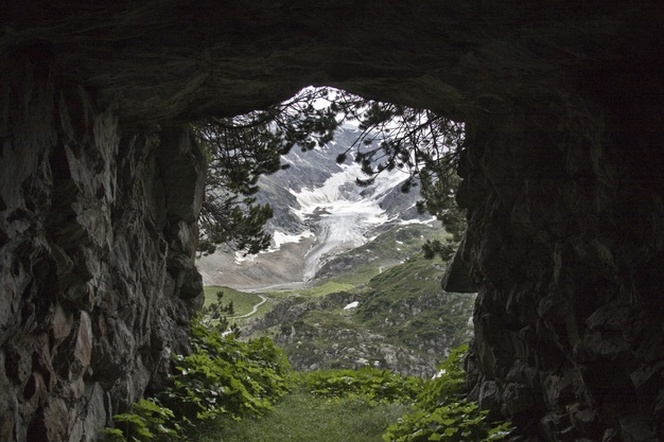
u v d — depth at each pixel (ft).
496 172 32.42
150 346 36.68
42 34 19.48
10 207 19.27
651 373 21.62
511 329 33.76
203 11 20.08
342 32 22.53
